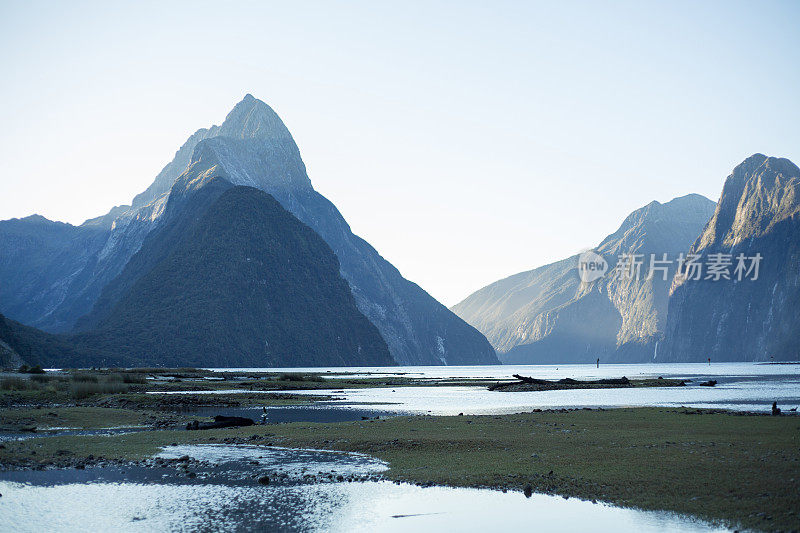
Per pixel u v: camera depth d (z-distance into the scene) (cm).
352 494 3025
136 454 4028
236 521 2644
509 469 3378
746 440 3966
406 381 16338
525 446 3966
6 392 8012
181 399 8444
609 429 4659
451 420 5500
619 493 2892
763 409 6831
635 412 6003
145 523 2620
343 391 11800
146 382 12150
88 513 2748
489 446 4012
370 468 3562
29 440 4625
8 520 2659
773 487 2820
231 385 12631
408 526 2569
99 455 3988
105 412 6303
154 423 5803
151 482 3272
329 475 3378
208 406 8012
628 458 3494
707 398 8962
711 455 3481
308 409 7594
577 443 4022
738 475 3025
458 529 2523
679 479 3023
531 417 5634
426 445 4106
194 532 2514
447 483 3173
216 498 2972
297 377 15525
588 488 2994
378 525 2589
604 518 2597
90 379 10269
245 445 4397
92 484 3231
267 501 2917
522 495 2941
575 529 2472
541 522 2572
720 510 2600
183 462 3762
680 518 2548
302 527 2570
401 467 3556
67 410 6306
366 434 4638
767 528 2388
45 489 3133
